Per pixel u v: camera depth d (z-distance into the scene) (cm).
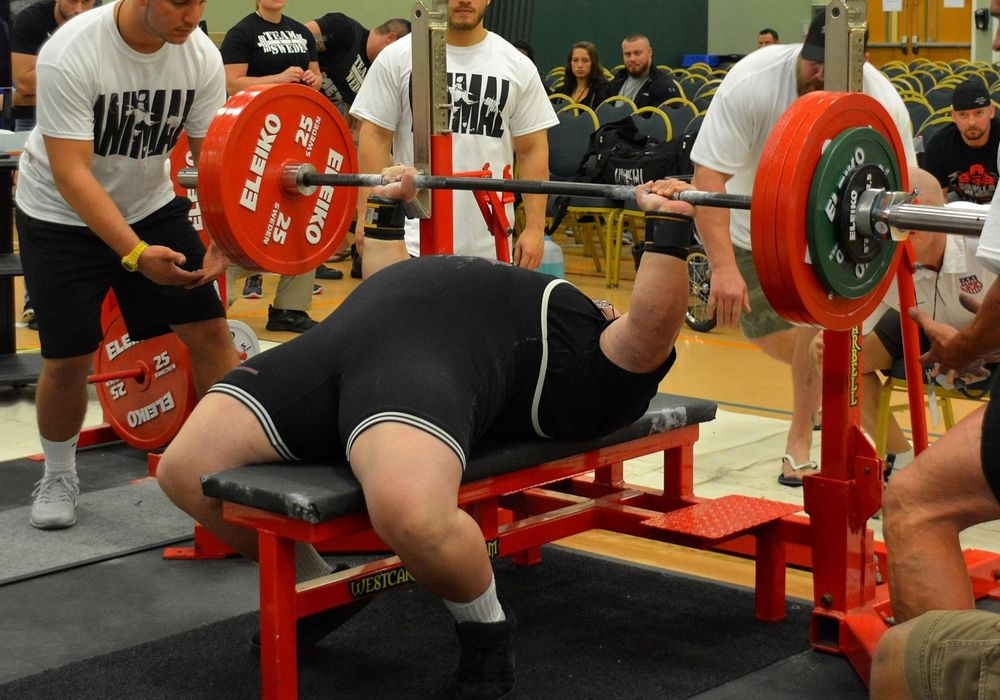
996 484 193
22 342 563
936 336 220
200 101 313
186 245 319
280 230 283
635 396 239
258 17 611
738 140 306
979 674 152
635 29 1470
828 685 243
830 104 204
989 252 188
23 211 310
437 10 278
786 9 1515
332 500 212
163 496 363
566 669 250
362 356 226
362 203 359
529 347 235
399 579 244
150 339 377
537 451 243
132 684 243
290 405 230
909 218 207
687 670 250
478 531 216
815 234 204
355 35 721
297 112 280
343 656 259
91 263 310
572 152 727
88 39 285
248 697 237
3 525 336
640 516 270
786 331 361
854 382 253
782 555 275
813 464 371
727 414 462
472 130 354
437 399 216
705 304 624
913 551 201
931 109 750
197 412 236
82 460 401
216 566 311
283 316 602
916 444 262
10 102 570
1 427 441
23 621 275
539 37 1379
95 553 316
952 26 1486
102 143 297
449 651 261
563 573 308
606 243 720
